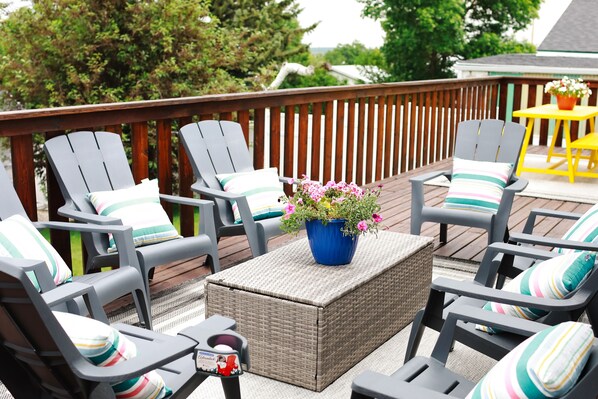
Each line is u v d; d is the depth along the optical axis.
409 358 2.78
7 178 3.28
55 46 15.76
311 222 3.18
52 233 3.94
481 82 8.83
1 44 16.47
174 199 3.92
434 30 24.12
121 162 3.96
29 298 1.77
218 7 21.83
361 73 27.81
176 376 2.16
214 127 4.58
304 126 5.89
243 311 2.98
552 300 2.41
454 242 4.97
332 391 2.87
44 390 2.10
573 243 2.94
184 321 3.54
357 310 3.04
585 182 7.05
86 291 2.47
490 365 3.10
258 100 5.26
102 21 15.86
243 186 4.35
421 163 7.91
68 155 3.71
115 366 1.88
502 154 4.88
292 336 2.87
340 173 6.48
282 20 23.19
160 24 15.72
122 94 15.84
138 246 3.68
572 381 1.63
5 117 3.45
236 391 2.21
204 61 16.56
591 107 7.55
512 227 5.28
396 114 7.23
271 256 3.40
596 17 18.81
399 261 3.34
